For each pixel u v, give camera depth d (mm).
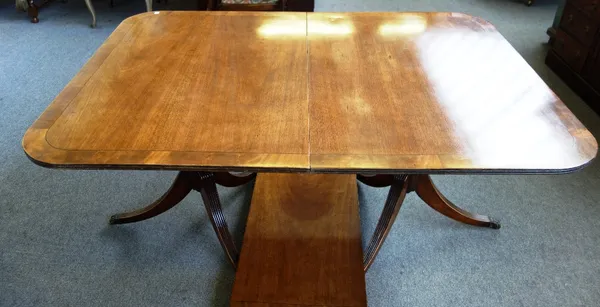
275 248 1286
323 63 1193
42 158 841
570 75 2414
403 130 929
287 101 1024
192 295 1346
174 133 912
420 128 936
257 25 1413
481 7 3477
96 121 946
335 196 1472
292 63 1192
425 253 1481
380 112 989
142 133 911
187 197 1694
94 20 2979
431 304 1324
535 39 2945
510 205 1681
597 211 1651
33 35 2867
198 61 1197
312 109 997
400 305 1321
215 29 1385
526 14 3336
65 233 1535
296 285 1186
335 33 1366
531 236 1545
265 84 1092
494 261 1455
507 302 1330
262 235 1326
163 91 1058
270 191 1487
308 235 1329
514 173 835
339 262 1252
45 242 1501
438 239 1532
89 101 1014
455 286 1376
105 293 1345
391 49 1273
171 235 1538
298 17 1472
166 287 1366
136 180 1773
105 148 868
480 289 1367
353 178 1549
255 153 860
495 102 1027
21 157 1865
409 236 1543
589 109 2244
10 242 1497
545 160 848
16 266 1418
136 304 1316
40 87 2320
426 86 1091
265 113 980
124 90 1060
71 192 1707
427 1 3631
